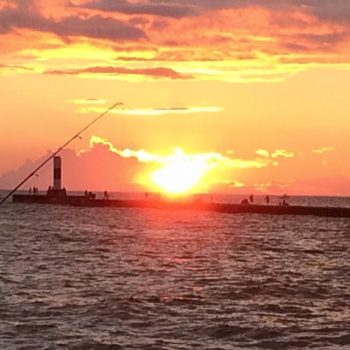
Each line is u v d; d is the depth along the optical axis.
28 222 113.94
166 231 95.00
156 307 34.03
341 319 32.09
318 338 28.56
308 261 59.12
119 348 26.67
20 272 46.84
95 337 28.03
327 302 36.62
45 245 70.75
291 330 29.75
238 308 34.34
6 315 31.72
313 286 42.19
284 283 43.25
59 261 54.53
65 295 37.03
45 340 27.48
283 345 27.59
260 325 30.44
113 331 29.14
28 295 36.91
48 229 97.06
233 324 30.53
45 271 47.59
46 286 40.28
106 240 78.25
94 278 44.19
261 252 66.81
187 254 62.41
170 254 62.06
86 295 37.09
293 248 72.50
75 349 26.44
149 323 30.69
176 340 27.97
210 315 32.53
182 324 30.55
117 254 61.31
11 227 101.12
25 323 30.12
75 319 31.12
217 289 40.09
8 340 27.41
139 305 34.22
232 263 55.41
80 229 97.38
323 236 90.94
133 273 47.19
